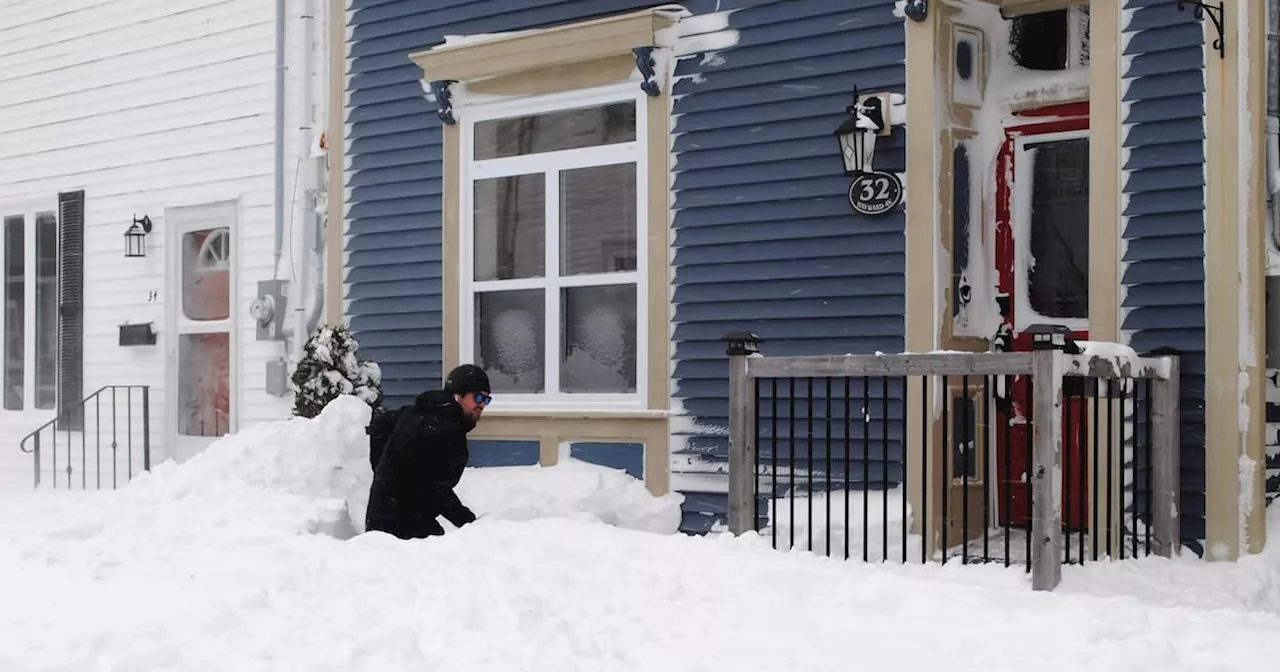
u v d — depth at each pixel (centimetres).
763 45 760
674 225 788
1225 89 623
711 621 498
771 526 644
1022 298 724
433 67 867
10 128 1158
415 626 493
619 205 820
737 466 649
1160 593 562
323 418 831
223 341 1026
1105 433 646
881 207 714
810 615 503
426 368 893
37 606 553
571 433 823
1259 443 615
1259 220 620
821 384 743
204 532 699
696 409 779
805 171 745
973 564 601
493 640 473
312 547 645
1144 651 432
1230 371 618
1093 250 657
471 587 545
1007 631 471
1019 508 732
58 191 1123
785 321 750
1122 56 651
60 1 1125
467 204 877
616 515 779
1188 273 632
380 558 609
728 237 770
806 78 745
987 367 563
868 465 678
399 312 908
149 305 1065
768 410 761
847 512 618
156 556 650
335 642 476
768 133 757
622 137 820
